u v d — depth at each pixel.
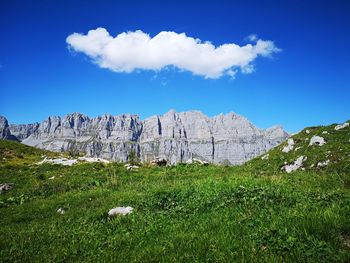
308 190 15.20
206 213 13.28
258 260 8.18
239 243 9.38
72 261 10.23
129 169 37.81
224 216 12.26
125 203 17.91
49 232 14.16
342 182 17.83
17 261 10.63
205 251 9.24
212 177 24.44
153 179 29.73
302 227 9.44
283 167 35.62
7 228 16.83
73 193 26.75
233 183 18.03
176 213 13.95
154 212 14.72
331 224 9.31
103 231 13.16
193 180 23.83
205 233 10.71
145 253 9.80
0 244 12.76
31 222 18.19
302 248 8.27
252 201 13.35
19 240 13.28
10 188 32.41
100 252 10.60
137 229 12.66
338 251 7.98
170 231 11.81
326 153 33.28
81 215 17.58
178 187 19.09
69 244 11.95
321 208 10.90
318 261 7.73
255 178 20.94
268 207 12.38
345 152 32.00
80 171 38.97
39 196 28.00
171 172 33.44
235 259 8.51
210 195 15.81
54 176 37.00
